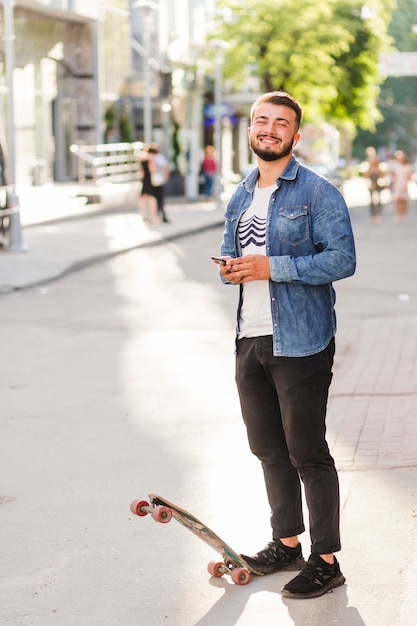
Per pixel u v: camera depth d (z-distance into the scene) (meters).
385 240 34.81
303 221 6.31
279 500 6.78
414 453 9.27
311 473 6.46
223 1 54.38
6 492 8.59
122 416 11.15
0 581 6.77
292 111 6.30
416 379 12.43
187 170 61.88
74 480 8.89
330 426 10.37
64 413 11.30
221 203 52.50
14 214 27.06
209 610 6.27
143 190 37.47
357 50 58.94
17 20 40.75
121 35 50.56
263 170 6.42
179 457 9.56
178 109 60.16
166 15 57.44
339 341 15.44
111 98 49.19
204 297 20.50
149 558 7.12
